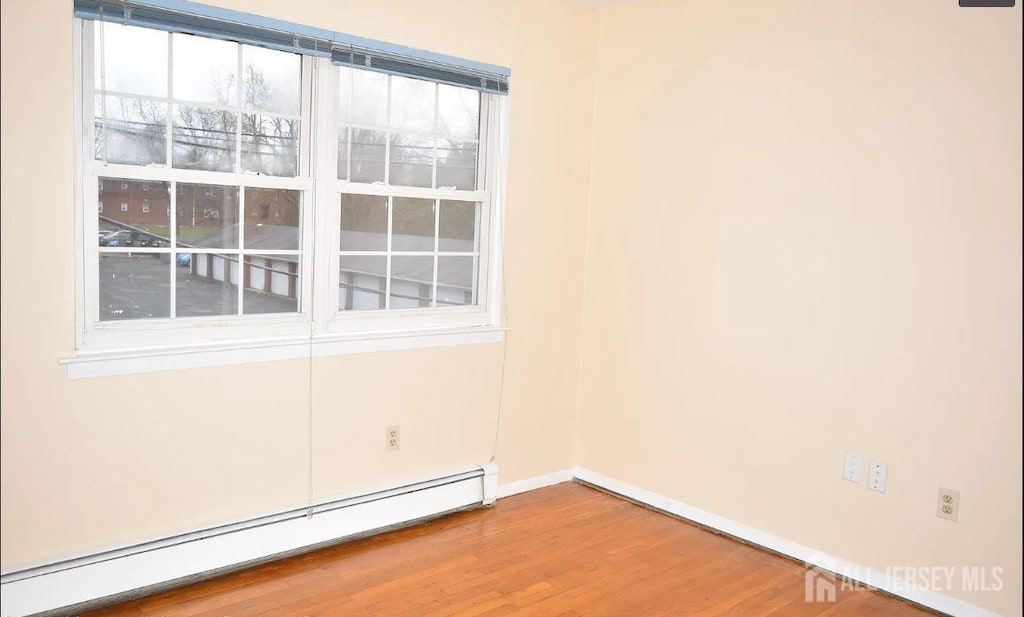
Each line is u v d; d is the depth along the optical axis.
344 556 3.26
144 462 2.88
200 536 2.96
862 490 3.24
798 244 3.39
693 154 3.75
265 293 3.21
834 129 3.26
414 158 3.60
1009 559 2.88
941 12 2.96
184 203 2.97
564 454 4.27
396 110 3.51
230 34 2.91
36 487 2.67
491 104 3.83
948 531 3.02
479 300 3.93
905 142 3.07
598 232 4.18
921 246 3.05
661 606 2.97
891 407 3.15
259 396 3.14
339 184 3.34
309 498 3.32
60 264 2.66
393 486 3.57
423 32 3.46
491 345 3.90
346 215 3.39
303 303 3.31
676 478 3.88
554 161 4.04
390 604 2.88
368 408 3.47
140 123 2.84
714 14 3.64
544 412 4.18
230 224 3.09
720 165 3.65
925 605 3.07
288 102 3.19
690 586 3.14
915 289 3.07
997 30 2.83
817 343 3.35
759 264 3.53
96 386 2.76
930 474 3.06
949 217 2.97
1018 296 2.82
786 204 3.43
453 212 3.78
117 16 2.68
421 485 3.63
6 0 2.49
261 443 3.16
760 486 3.56
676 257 3.84
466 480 3.80
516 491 4.10
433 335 3.64
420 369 3.64
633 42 3.98
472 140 3.81
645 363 3.99
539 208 4.01
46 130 2.59
